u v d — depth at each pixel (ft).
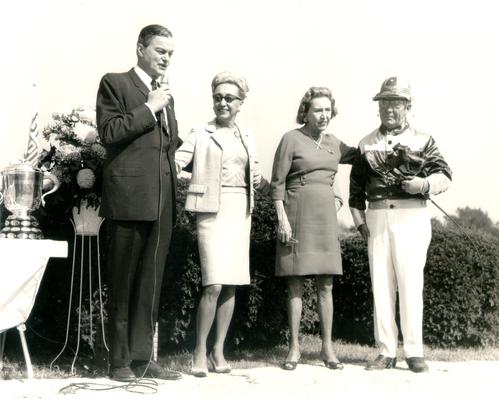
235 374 18.07
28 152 18.71
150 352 16.80
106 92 16.56
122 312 16.44
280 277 22.48
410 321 19.26
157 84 17.20
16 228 17.13
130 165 16.24
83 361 18.92
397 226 19.45
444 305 24.30
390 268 19.71
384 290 19.66
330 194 19.63
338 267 19.40
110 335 16.49
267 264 22.18
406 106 19.89
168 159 16.96
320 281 19.62
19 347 19.89
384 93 19.65
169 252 20.62
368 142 20.17
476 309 24.40
